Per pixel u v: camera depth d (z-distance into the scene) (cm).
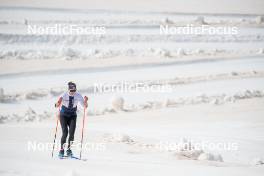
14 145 3281
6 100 5309
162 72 6222
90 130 4272
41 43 6444
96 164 2717
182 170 2647
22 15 6538
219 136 4456
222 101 5600
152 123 4856
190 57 6556
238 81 6112
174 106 5434
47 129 4150
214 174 2580
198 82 6050
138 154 3170
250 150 3928
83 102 3000
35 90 5575
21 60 6072
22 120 4766
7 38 6309
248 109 5397
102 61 6238
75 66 6044
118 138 3659
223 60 6531
